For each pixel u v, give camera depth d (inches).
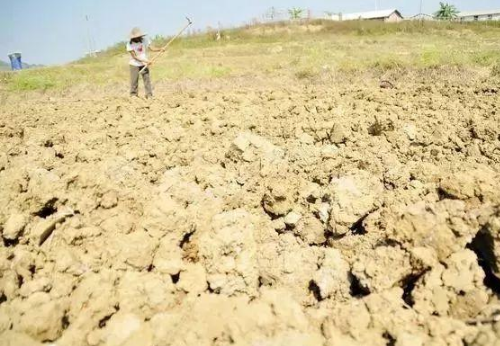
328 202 127.8
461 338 80.9
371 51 619.5
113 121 244.4
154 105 292.4
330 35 1021.2
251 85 503.5
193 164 175.0
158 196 129.7
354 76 486.9
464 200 124.3
